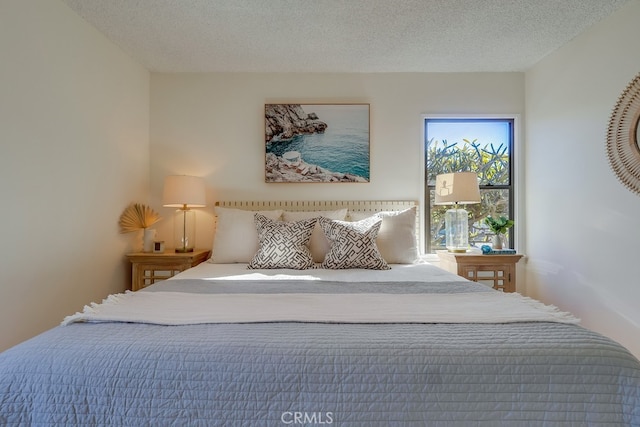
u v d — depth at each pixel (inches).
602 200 87.3
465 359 34.8
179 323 41.9
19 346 36.6
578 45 95.3
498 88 120.1
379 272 82.4
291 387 33.8
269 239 92.3
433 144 123.3
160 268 105.2
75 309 85.0
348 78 119.9
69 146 82.5
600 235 87.9
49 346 36.1
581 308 94.2
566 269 100.1
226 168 119.7
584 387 33.9
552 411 33.4
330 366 34.4
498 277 106.3
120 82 102.7
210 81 119.3
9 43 66.3
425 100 120.1
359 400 33.5
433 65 114.7
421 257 119.7
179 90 119.3
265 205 119.3
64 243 81.4
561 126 102.2
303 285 66.3
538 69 112.7
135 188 111.2
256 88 119.4
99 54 93.0
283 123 118.6
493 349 35.7
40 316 74.4
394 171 120.2
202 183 112.1
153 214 113.8
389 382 33.8
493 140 123.6
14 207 67.9
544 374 34.2
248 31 92.4
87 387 33.5
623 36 81.1
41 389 33.3
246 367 34.3
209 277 76.3
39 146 73.7
